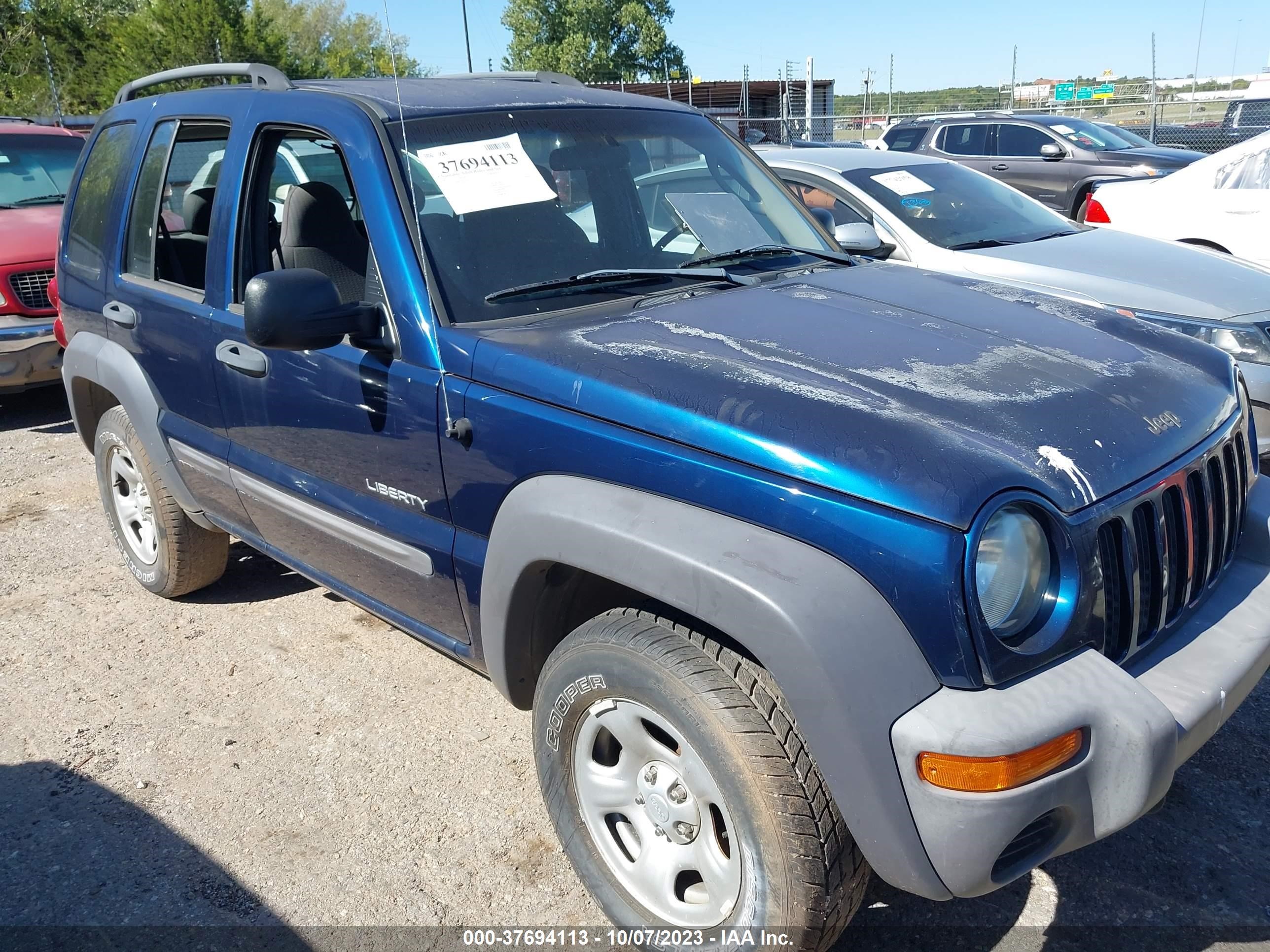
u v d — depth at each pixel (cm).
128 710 355
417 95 308
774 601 185
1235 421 251
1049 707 183
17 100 2645
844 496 190
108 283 393
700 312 262
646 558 203
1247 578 246
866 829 189
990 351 242
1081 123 1349
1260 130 1708
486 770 316
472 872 273
